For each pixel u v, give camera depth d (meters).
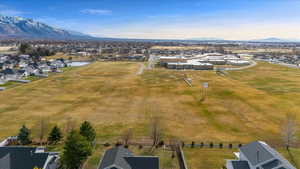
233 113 55.31
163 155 35.16
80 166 31.14
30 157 28.09
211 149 37.50
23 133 37.31
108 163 26.23
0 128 43.94
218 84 88.38
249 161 28.41
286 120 50.47
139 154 35.25
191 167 31.69
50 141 38.38
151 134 42.00
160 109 57.81
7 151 28.34
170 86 84.81
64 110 55.94
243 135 43.00
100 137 40.84
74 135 30.02
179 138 41.31
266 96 70.69
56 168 30.31
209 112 55.88
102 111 55.69
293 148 37.59
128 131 43.38
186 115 53.59
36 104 60.56
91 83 89.19
